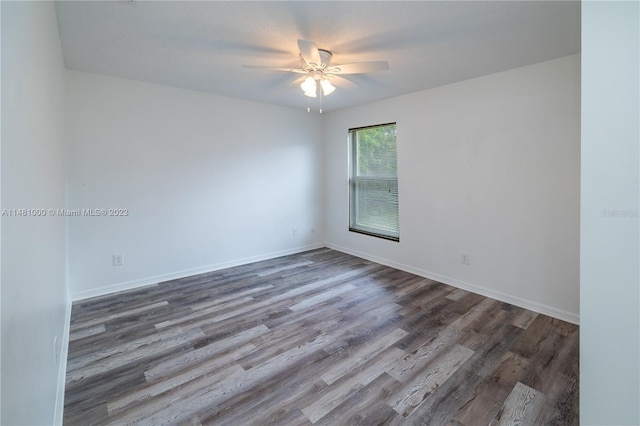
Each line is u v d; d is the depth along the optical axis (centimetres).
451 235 353
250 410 170
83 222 318
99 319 275
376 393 182
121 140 335
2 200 65
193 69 301
